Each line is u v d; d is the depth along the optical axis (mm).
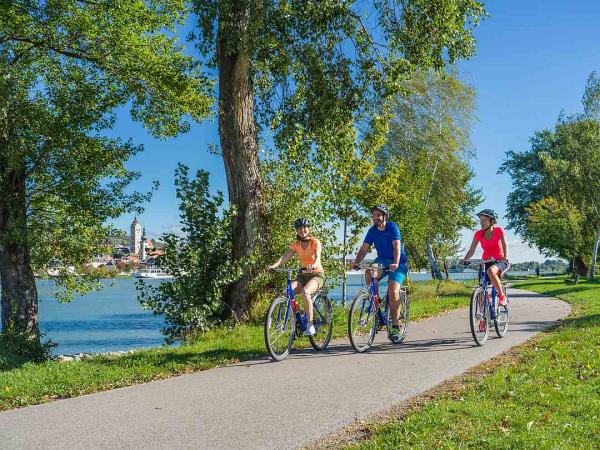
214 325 13070
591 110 46531
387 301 9094
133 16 16297
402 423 4703
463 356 7961
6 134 14984
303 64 15102
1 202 15852
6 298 16047
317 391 6039
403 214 26688
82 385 6543
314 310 8734
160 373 7277
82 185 17141
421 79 36438
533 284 42500
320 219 14664
